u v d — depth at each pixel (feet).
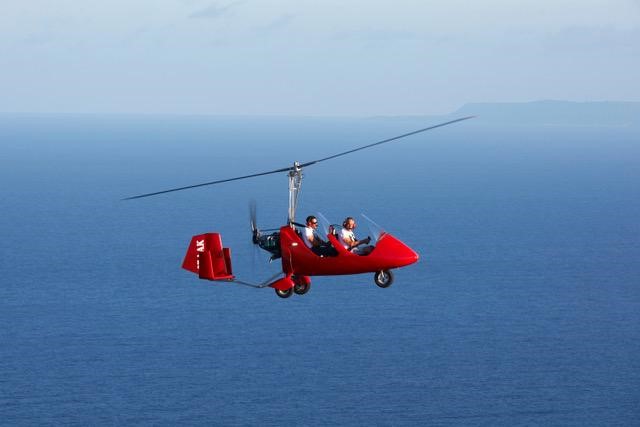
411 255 341.62
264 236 350.02
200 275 350.02
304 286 350.02
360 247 345.92
